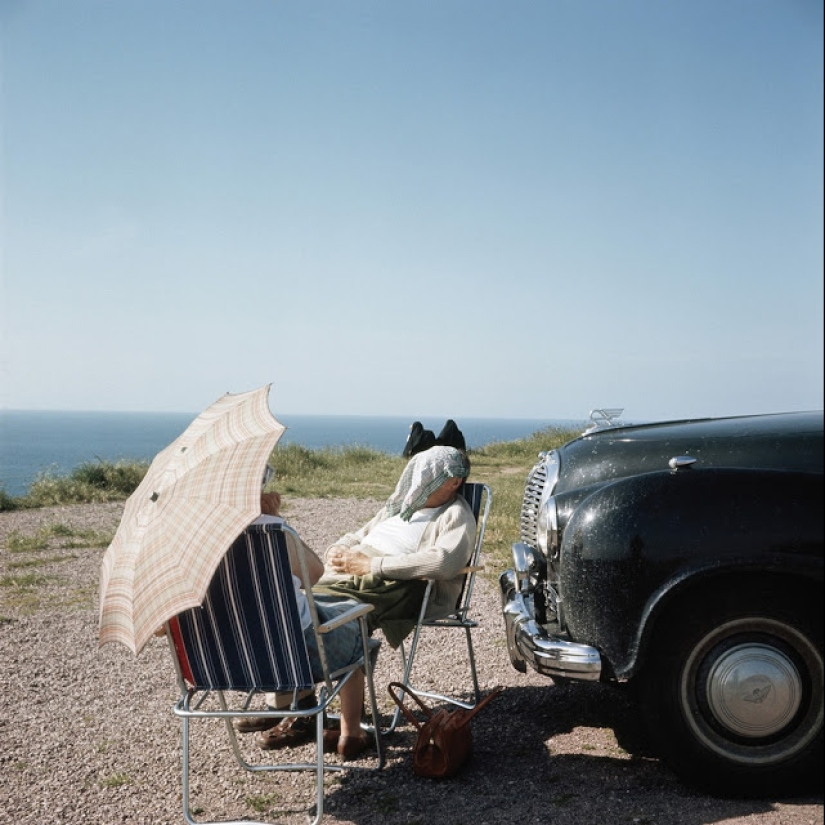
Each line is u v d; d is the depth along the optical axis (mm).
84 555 9977
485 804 3385
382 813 3393
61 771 3984
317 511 13406
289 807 3529
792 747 3227
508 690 4902
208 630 3365
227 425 3578
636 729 4152
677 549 3270
